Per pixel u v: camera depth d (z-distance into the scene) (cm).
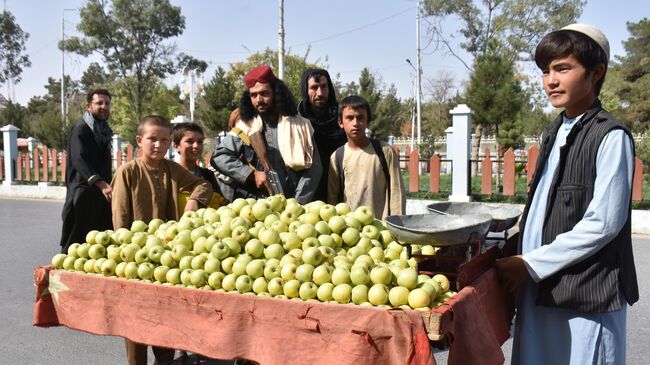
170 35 4134
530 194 265
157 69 4181
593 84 243
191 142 476
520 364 261
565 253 231
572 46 234
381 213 435
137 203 391
